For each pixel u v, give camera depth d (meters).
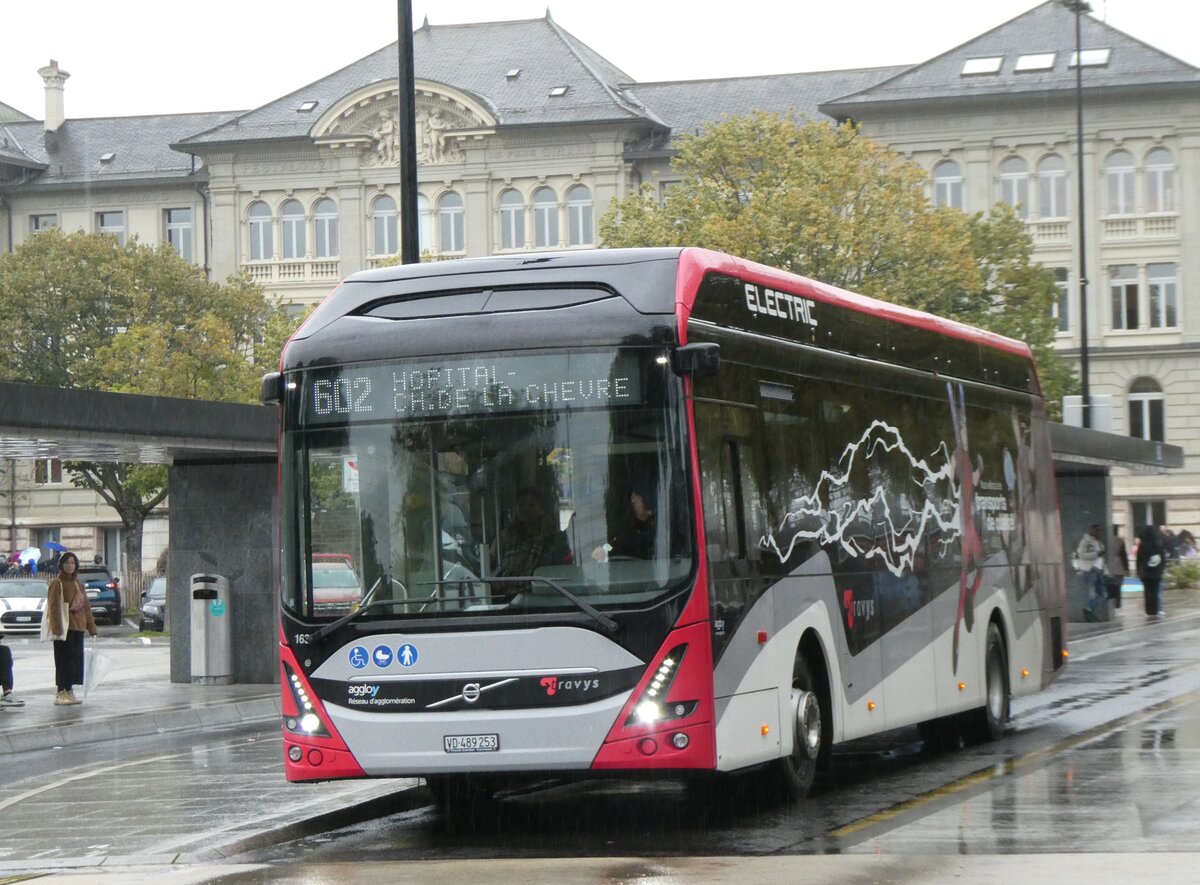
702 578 11.38
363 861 11.23
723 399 12.05
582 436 11.52
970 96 68.31
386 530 11.74
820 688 13.59
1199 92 67.25
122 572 62.56
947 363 17.05
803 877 9.30
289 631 11.87
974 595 17.16
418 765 11.46
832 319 14.27
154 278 63.44
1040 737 17.88
